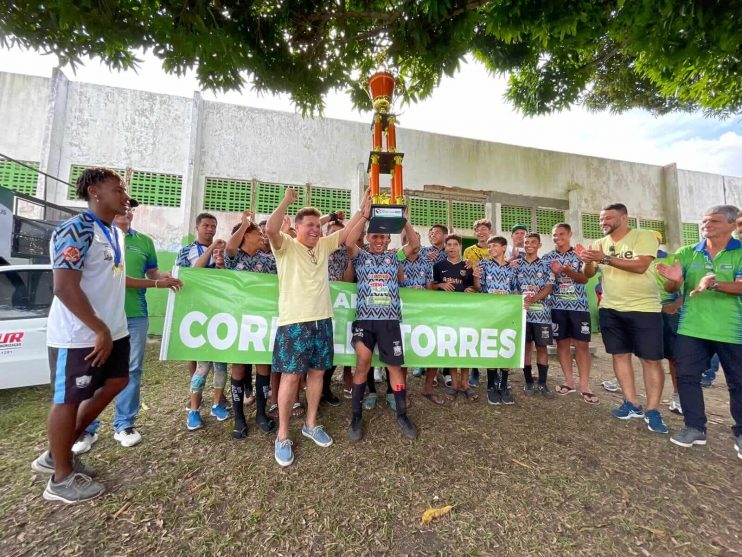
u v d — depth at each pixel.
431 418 3.36
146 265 3.12
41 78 8.71
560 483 2.41
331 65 4.21
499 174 11.54
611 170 12.64
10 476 2.38
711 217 2.92
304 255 2.76
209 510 2.09
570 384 4.24
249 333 3.04
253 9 3.45
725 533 2.00
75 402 2.07
